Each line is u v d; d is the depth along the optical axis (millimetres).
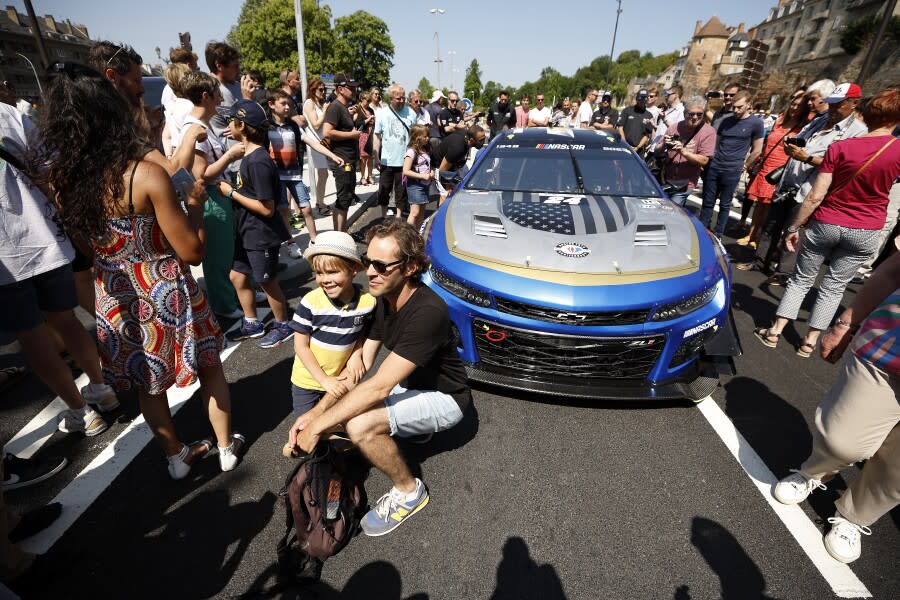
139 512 1850
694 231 2736
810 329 3090
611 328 2209
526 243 2520
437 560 1687
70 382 2160
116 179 1442
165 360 1717
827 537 1752
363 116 7965
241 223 2754
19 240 1870
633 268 2318
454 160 5273
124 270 1583
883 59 31969
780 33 53906
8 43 49312
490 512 1884
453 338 1876
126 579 1592
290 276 4309
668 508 1914
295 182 4523
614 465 2137
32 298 1978
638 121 8781
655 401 2568
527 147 3793
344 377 1891
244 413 2455
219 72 3645
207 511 1863
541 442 2268
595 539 1771
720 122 5070
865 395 1555
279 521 1832
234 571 1628
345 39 54250
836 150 2648
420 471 2090
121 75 2246
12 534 1708
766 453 2232
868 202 2635
